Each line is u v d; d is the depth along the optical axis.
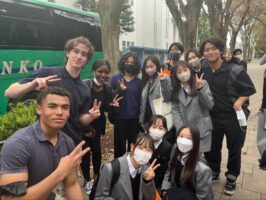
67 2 21.14
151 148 2.91
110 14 9.02
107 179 2.92
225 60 4.05
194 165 3.26
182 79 3.88
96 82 4.04
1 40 7.08
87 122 3.15
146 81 4.27
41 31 8.29
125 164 2.95
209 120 3.95
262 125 3.56
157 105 4.07
